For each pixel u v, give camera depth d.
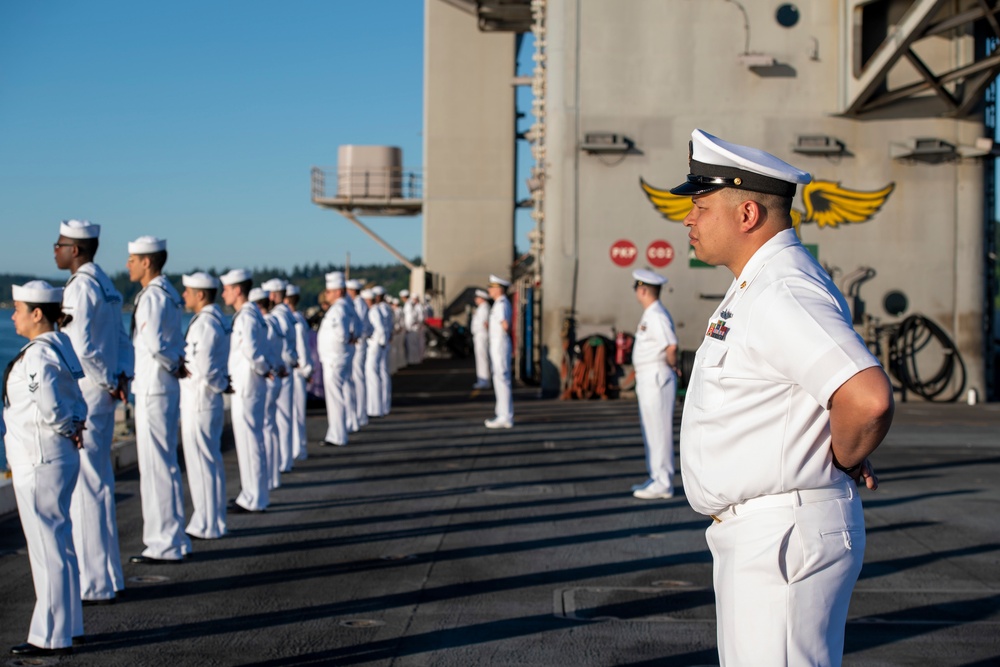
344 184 38.81
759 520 2.91
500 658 5.57
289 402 12.23
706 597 6.75
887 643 5.81
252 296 11.31
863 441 2.70
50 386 5.61
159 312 7.57
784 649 2.86
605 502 10.04
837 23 19.22
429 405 19.98
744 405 2.90
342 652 5.70
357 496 10.52
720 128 19.36
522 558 7.84
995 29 17.05
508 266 38.09
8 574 7.38
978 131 19.12
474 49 37.81
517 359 24.66
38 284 5.77
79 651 5.73
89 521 6.66
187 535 8.57
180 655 5.65
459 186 38.12
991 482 11.20
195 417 8.52
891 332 19.17
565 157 19.58
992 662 5.50
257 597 6.83
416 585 7.11
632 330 19.72
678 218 19.42
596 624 6.18
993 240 19.81
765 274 2.93
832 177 19.28
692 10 19.38
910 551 8.05
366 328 16.70
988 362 19.73
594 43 19.52
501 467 12.25
